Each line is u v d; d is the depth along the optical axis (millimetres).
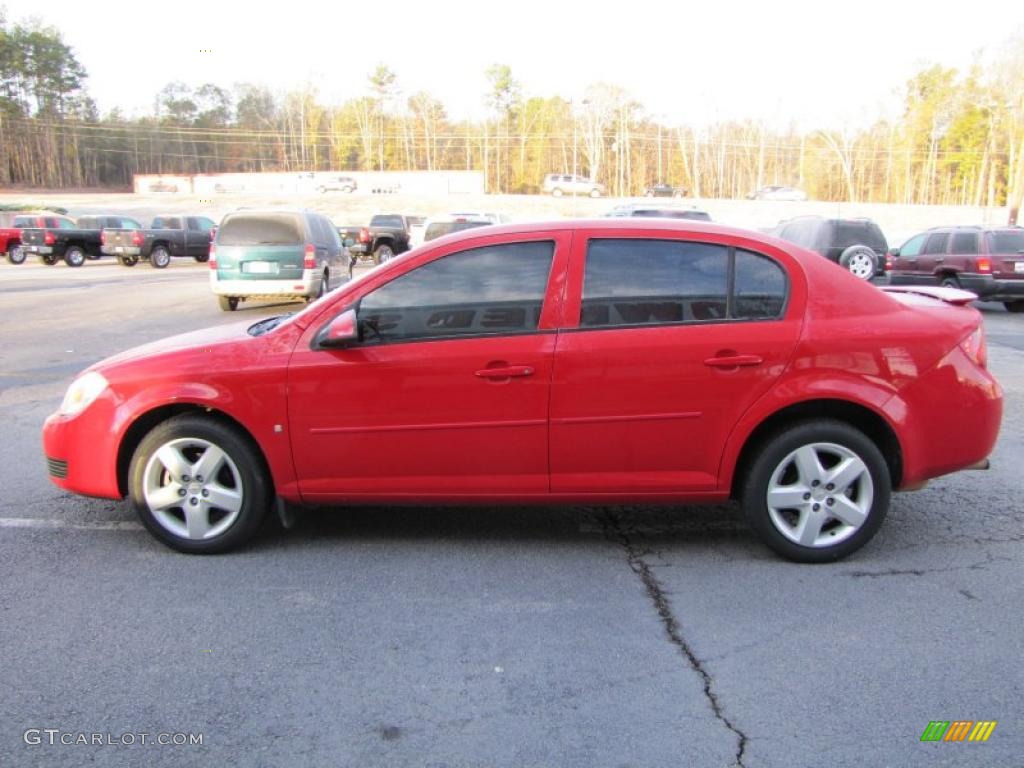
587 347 4160
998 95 65500
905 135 85062
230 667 3342
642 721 2975
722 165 94188
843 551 4285
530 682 3229
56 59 101875
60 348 11344
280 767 2738
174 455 4379
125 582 4145
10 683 3225
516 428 4211
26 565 4352
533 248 4293
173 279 24453
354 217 60281
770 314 4215
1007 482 5742
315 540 4703
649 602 3910
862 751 2807
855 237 19094
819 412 4301
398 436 4250
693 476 4258
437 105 108875
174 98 111875
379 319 4289
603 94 93500
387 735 2904
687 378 4148
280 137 111438
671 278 4242
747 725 2949
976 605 3859
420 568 4316
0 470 5996
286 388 4250
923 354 4203
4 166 97750
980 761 2756
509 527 4910
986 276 15805
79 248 31000
